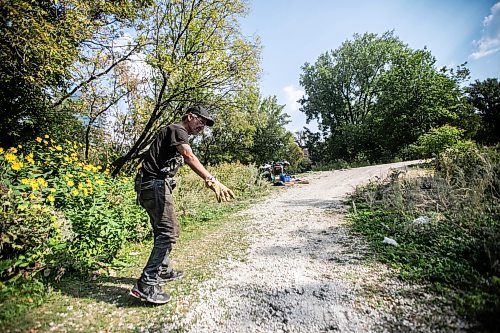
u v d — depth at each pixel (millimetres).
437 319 1799
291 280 2664
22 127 6203
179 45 9258
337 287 2438
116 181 4953
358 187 7203
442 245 2928
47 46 4844
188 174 8086
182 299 2408
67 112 7957
